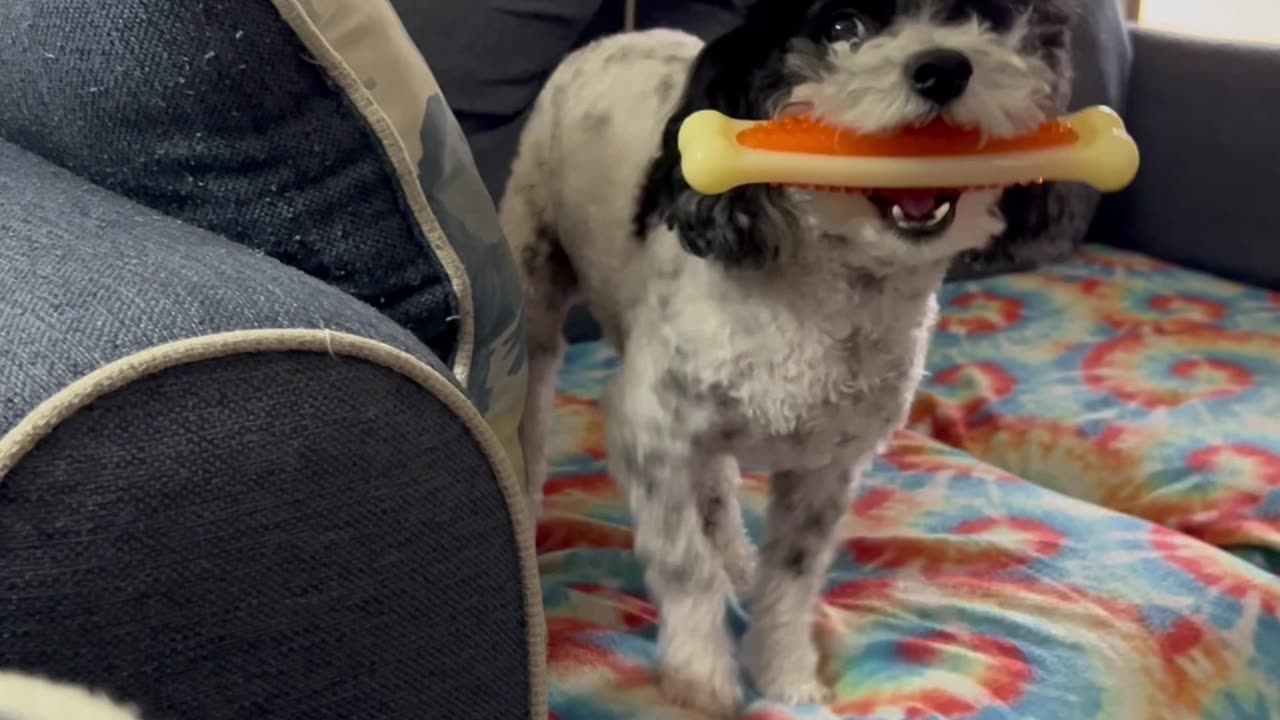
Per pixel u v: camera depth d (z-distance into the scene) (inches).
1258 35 92.1
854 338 34.7
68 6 24.0
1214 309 64.2
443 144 27.5
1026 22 33.7
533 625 22.4
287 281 20.2
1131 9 92.7
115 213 22.2
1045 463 51.8
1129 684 36.6
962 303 65.1
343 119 24.2
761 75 33.9
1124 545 43.0
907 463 49.6
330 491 18.2
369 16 25.2
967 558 42.9
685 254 36.2
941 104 28.9
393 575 19.3
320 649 18.5
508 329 29.6
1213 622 39.3
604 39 49.0
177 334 17.2
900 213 31.5
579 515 45.9
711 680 35.9
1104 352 59.3
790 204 32.5
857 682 37.4
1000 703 35.2
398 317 26.1
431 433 19.9
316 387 18.2
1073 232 70.2
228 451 17.1
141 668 16.5
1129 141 30.6
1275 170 66.2
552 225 47.1
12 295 17.9
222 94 23.1
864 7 33.1
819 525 38.9
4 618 15.2
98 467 15.9
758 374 34.6
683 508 36.7
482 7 53.1
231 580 17.1
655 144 40.6
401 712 19.9
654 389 36.5
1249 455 49.1
